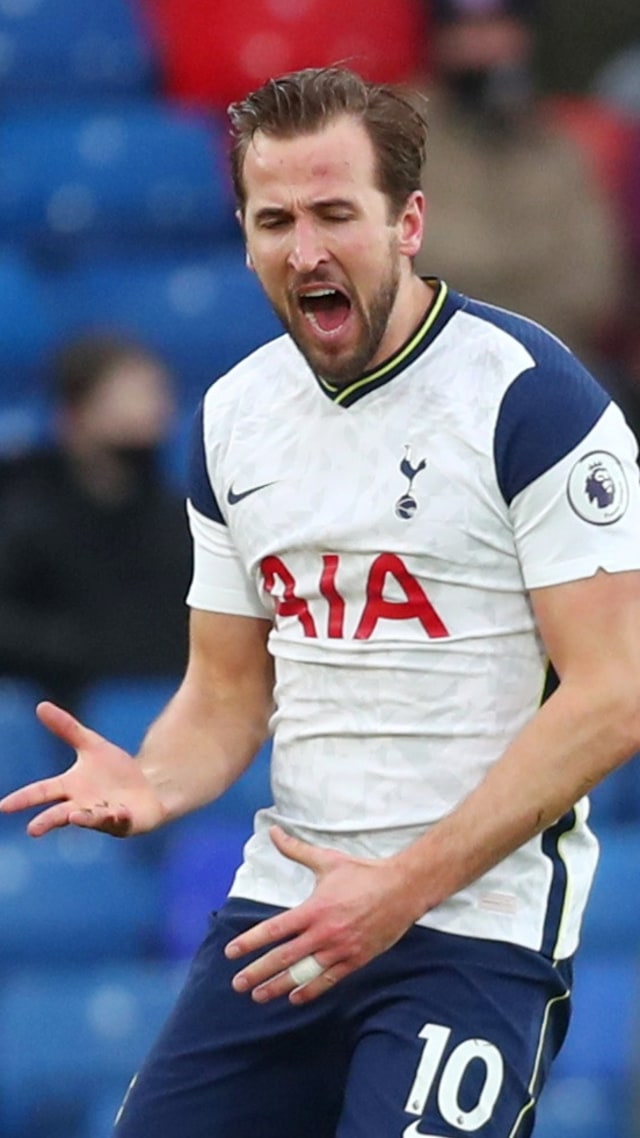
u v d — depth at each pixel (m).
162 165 35.28
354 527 13.32
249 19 37.16
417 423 13.31
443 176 31.89
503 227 31.98
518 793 12.72
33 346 32.81
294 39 37.03
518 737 12.95
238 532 14.02
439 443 13.23
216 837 25.38
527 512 13.08
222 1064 14.12
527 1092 13.34
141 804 13.70
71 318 33.28
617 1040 24.47
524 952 13.43
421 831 13.34
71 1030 23.86
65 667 25.83
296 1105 14.15
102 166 35.09
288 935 12.66
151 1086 14.28
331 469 13.52
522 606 13.37
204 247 35.25
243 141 13.24
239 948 12.64
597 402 13.24
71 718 13.82
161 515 26.27
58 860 25.25
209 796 14.63
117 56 37.16
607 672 12.86
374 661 13.37
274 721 14.01
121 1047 23.84
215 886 25.08
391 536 13.26
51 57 36.94
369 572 13.34
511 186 32.09
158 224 35.12
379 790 13.41
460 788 13.34
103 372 26.05
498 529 13.23
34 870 25.08
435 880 12.69
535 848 13.59
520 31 32.47
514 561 13.29
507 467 13.10
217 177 35.50
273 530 13.71
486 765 13.33
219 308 33.59
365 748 13.45
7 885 24.92
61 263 34.84
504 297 31.97
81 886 25.08
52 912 24.88
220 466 14.08
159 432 26.34
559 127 33.66
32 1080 23.61
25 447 26.36
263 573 13.91
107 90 37.06
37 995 24.05
